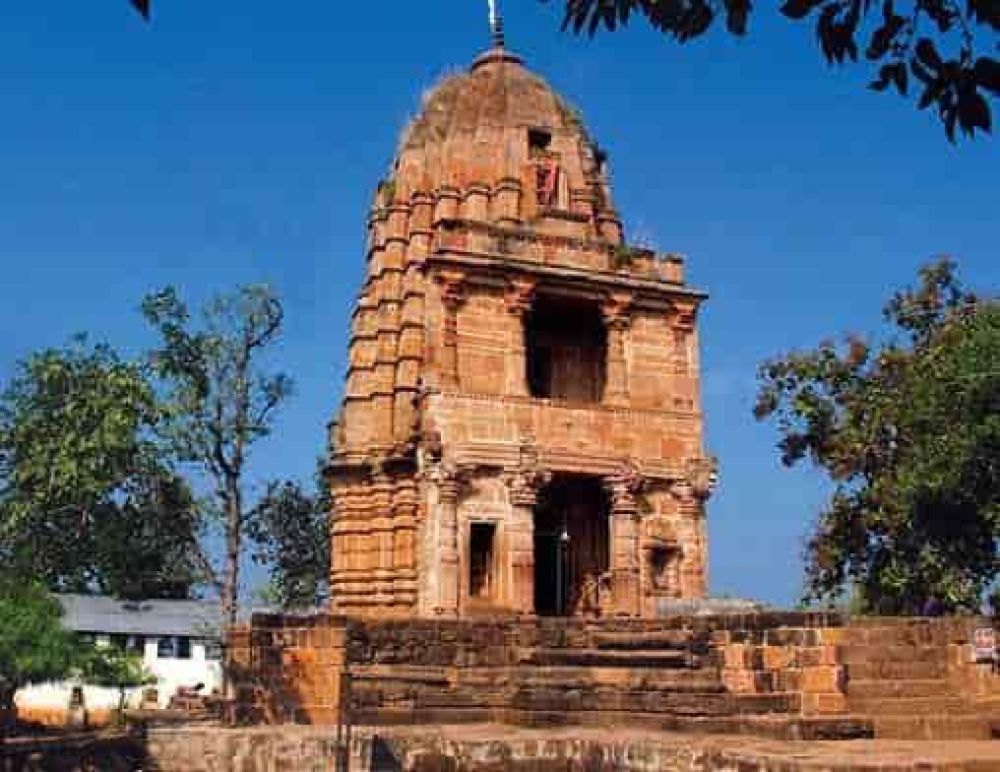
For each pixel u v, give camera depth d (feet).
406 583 124.98
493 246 125.80
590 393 137.18
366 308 142.92
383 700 77.71
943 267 118.83
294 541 216.95
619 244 137.90
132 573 161.89
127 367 155.74
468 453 119.03
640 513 126.41
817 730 63.31
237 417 156.97
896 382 111.86
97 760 97.86
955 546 97.55
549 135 141.79
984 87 21.11
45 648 96.12
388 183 147.33
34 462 150.00
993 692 72.59
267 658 79.77
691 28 22.49
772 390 119.03
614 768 58.95
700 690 72.54
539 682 78.02
